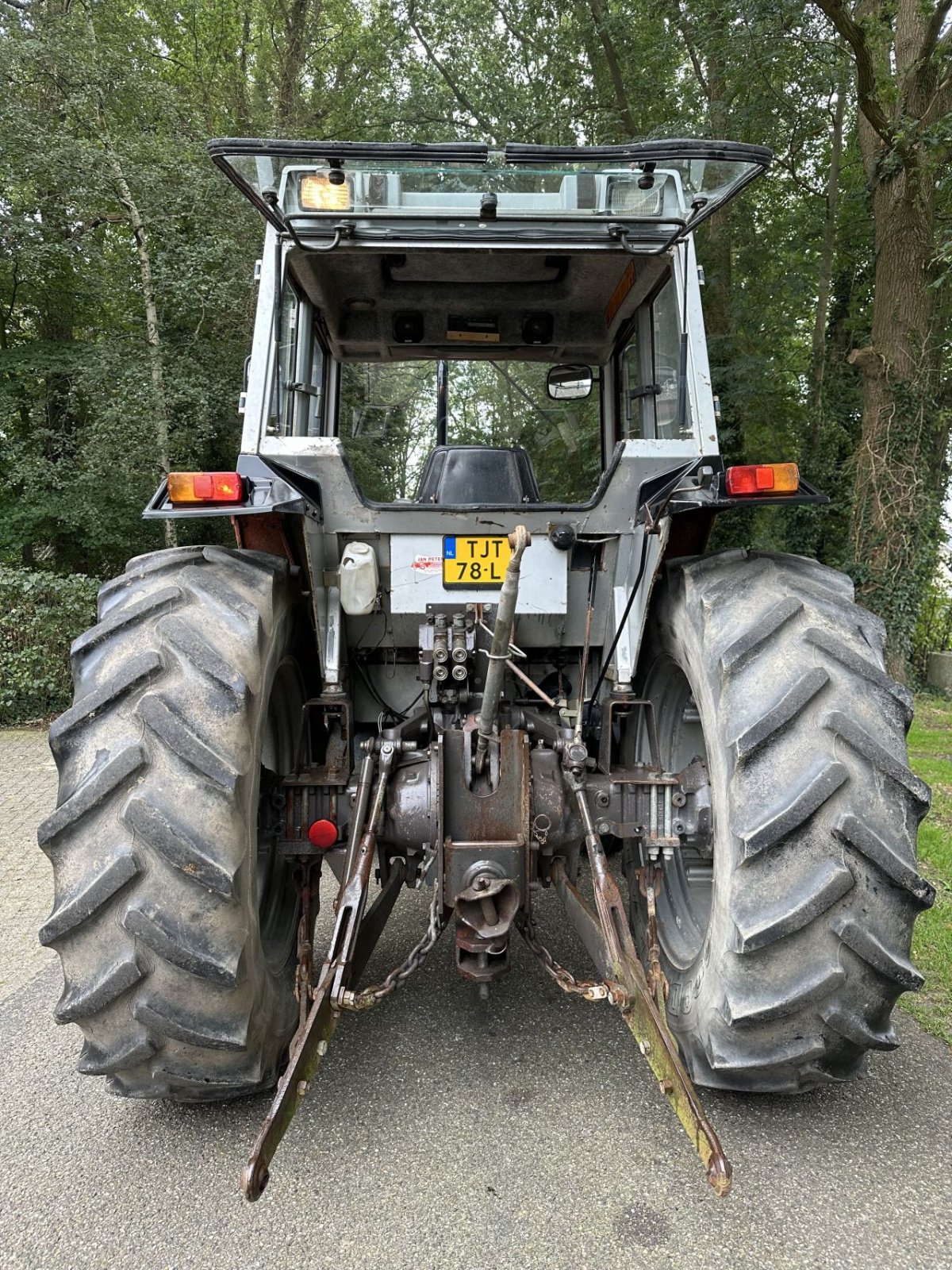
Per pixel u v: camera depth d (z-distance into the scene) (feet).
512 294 12.20
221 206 40.83
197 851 6.38
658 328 11.15
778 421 45.55
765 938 6.39
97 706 6.70
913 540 33.78
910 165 31.48
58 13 40.98
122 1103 8.41
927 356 33.58
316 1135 7.72
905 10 33.50
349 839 8.10
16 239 39.58
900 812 6.56
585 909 8.11
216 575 7.89
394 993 10.30
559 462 14.16
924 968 10.70
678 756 10.01
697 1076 7.50
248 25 54.29
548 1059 8.92
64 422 42.52
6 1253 6.49
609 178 8.68
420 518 9.15
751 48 33.76
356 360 13.75
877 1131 7.66
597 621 9.99
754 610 7.33
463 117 53.26
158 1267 6.33
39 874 15.44
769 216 43.50
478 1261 6.27
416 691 11.01
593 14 43.01
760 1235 6.46
